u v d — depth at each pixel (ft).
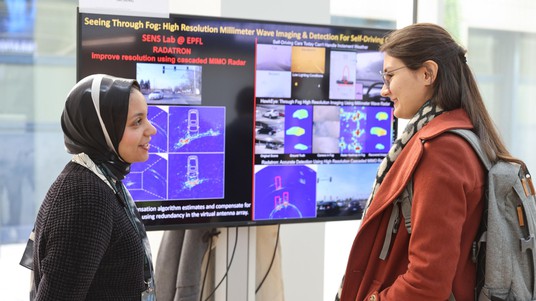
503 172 5.35
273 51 8.54
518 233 5.40
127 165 5.43
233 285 8.84
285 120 8.69
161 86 8.05
